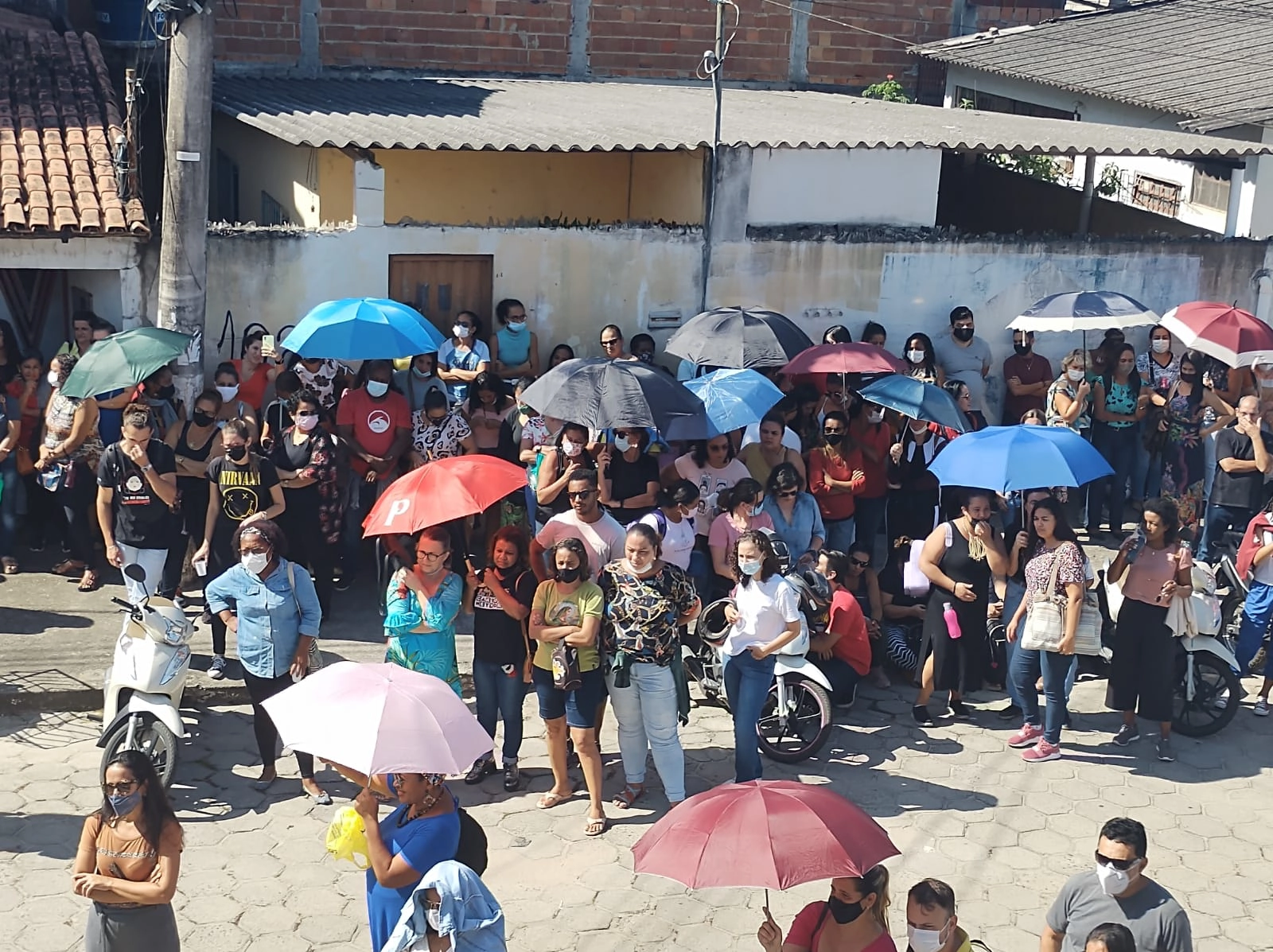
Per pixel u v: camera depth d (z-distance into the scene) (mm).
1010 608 10227
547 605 8625
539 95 17172
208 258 12438
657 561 8648
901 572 11180
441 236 13172
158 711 8656
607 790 9258
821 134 14078
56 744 9398
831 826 5832
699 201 14250
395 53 18609
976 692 10992
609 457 11156
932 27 21484
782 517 10727
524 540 8891
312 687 6609
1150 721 10375
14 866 7988
